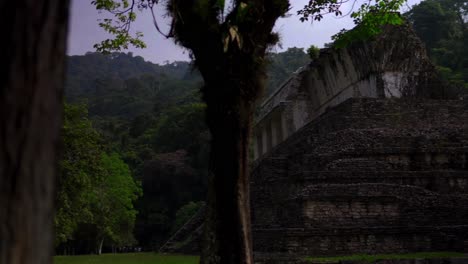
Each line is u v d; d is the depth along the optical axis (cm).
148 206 6612
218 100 854
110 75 19000
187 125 7500
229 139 852
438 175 2136
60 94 320
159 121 9131
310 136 2666
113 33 1439
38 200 302
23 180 297
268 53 876
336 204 1928
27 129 300
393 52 2936
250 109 859
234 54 846
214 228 859
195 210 5641
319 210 1911
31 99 303
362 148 2284
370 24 1292
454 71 6341
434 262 1520
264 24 848
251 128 869
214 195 866
